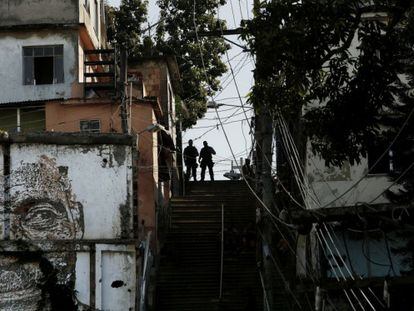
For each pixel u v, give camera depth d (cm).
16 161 1969
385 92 1838
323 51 1775
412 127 2197
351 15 1844
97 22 4316
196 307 3034
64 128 3556
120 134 2000
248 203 3738
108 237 1964
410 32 1781
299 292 2470
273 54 1775
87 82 3891
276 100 1872
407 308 1936
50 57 3812
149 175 3472
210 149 4228
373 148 1922
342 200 2727
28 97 3775
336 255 2561
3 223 1942
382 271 2556
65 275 1916
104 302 1914
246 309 2898
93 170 1986
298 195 2722
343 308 2298
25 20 3834
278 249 2792
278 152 2811
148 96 3778
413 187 2327
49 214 1959
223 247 3366
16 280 1905
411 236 2439
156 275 3158
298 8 1761
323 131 1886
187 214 3700
